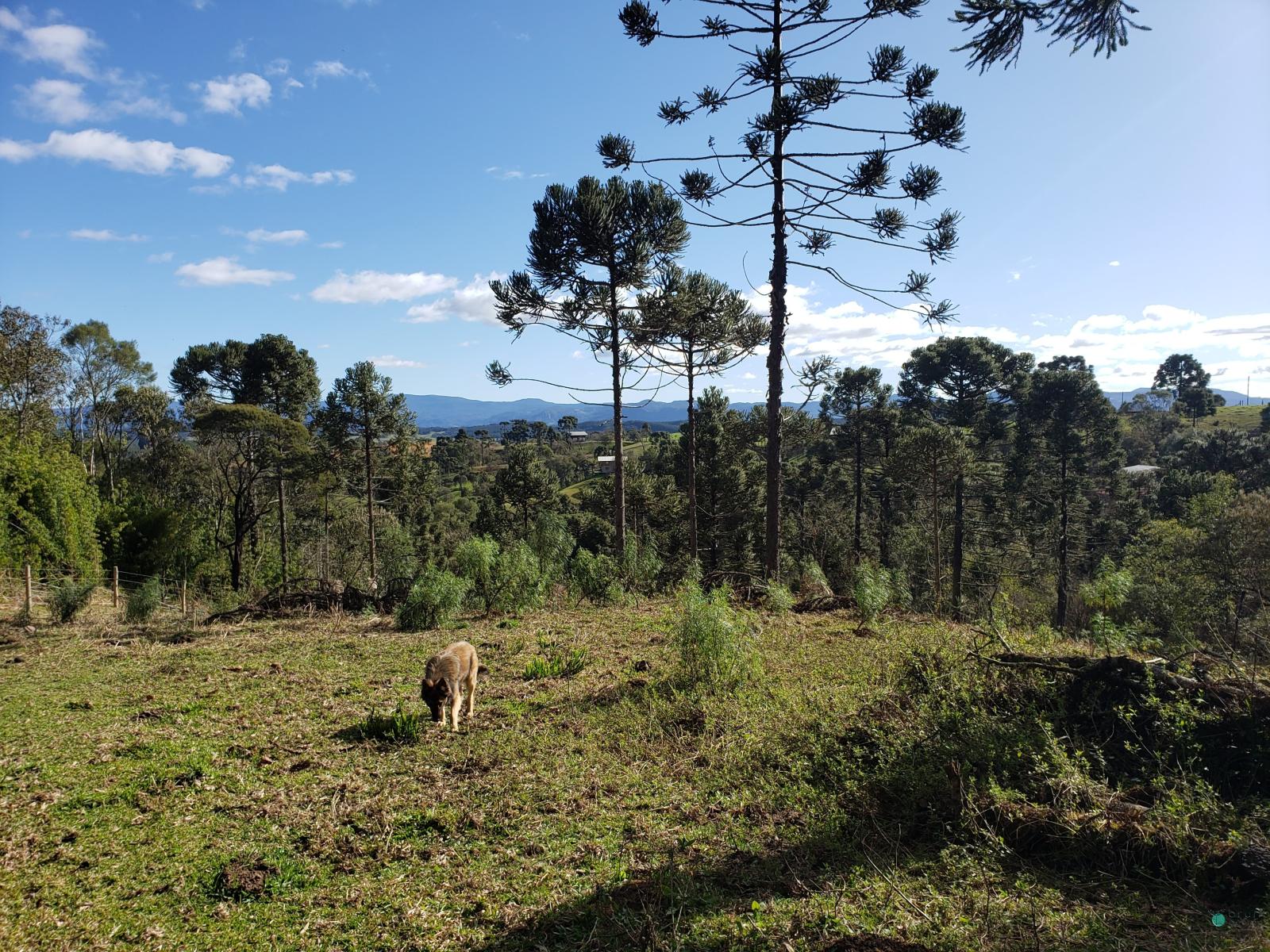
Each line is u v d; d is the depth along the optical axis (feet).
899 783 14.92
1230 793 13.34
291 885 13.03
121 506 81.41
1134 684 15.79
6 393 93.45
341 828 15.15
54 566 59.62
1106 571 54.34
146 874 13.35
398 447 103.04
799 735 17.97
